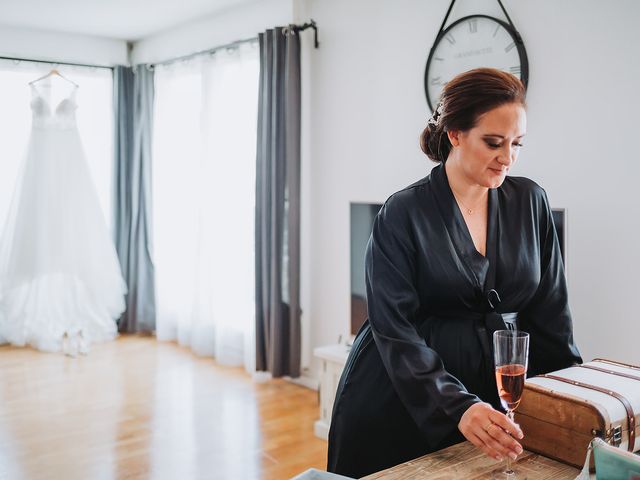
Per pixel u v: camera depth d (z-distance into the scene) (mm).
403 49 3406
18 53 5129
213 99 4684
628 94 2453
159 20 4836
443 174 1344
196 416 3607
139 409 3717
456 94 1215
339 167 3846
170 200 5188
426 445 1362
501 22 2854
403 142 3449
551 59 2701
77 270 5105
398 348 1257
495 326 1317
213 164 4695
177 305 5270
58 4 4414
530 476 1080
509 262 1330
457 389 1169
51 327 4992
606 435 1074
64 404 3801
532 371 1429
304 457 3072
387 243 1336
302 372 4168
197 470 2936
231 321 4586
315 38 3896
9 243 5051
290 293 4000
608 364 1322
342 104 3789
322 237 3998
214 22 4684
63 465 2986
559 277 1404
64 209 5062
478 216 1349
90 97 5539
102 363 4664
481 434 1077
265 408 3734
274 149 3979
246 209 4438
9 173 5266
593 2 2545
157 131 5266
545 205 1400
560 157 2688
